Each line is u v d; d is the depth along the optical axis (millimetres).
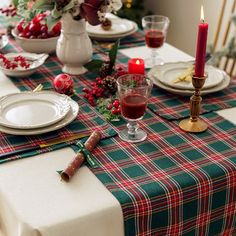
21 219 939
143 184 1026
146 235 1033
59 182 1047
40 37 1749
